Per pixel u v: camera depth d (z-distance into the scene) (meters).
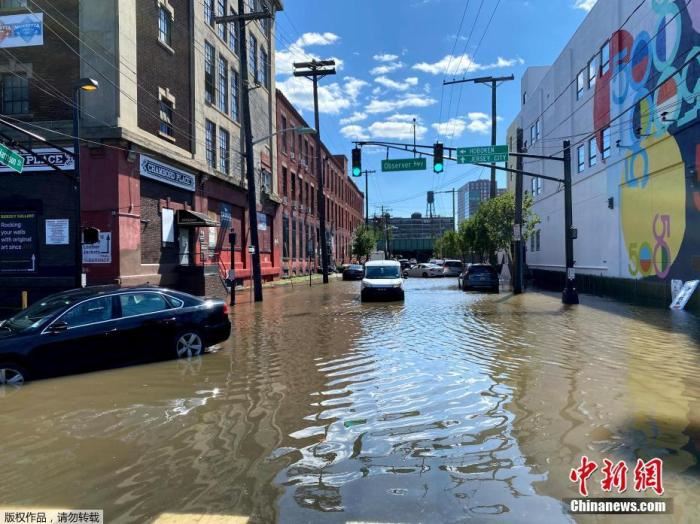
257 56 34.56
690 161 16.09
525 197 30.42
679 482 4.04
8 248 18.23
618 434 5.12
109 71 17.95
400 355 9.46
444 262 51.59
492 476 4.18
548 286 31.27
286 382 7.50
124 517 3.61
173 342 9.24
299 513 3.62
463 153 20.94
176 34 22.86
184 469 4.41
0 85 18.73
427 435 5.17
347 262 78.75
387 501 3.78
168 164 21.39
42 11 18.45
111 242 17.70
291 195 44.09
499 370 8.05
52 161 18.00
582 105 26.50
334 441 5.05
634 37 20.00
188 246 23.77
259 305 20.88
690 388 6.88
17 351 7.52
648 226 19.16
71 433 5.36
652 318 14.49
